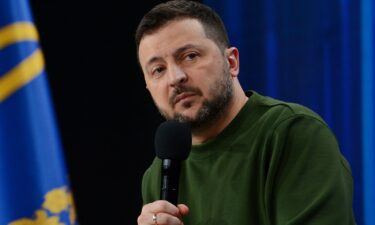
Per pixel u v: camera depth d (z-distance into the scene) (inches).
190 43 189.8
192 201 207.0
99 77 394.3
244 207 192.4
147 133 397.4
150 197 230.4
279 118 193.2
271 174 185.5
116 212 401.1
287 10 370.3
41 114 330.0
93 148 396.8
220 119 200.2
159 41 190.5
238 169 196.9
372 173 346.9
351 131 351.9
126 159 399.2
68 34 390.3
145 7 389.1
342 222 172.9
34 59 331.9
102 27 391.5
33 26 336.2
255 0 378.3
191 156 209.6
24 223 319.3
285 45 371.2
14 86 325.1
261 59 377.4
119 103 396.5
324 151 181.9
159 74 193.5
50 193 327.6
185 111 190.2
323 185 176.7
